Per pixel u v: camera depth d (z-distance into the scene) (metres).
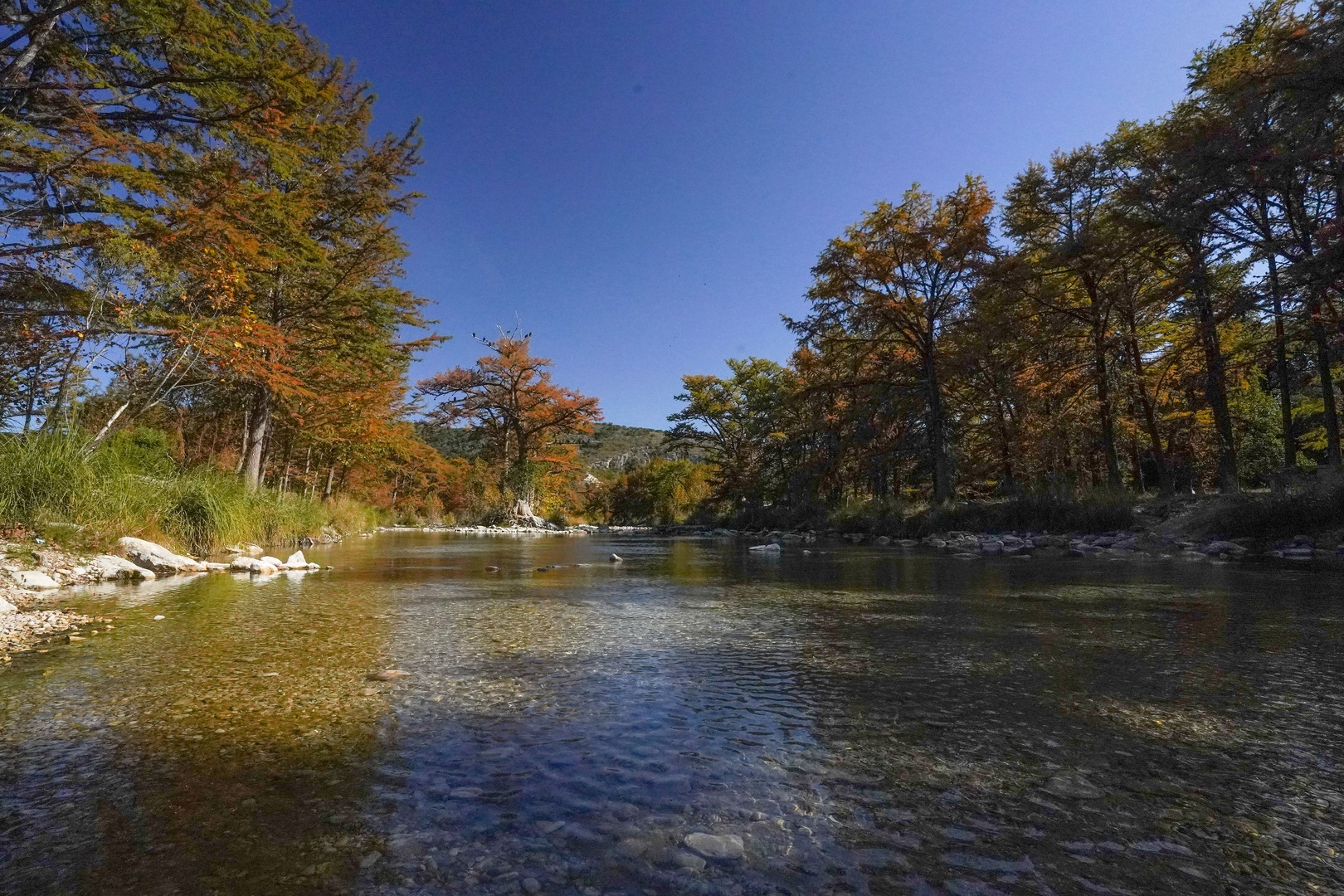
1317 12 14.81
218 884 1.61
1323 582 7.68
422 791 2.14
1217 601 6.32
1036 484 23.62
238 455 26.73
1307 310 15.34
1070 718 2.84
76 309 12.30
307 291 20.62
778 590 7.66
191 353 14.20
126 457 13.06
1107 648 4.25
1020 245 23.98
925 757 2.40
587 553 15.88
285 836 1.85
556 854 1.74
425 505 49.72
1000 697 3.16
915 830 1.87
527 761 2.39
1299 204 15.93
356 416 25.94
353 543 20.38
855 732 2.69
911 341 25.97
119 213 11.99
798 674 3.62
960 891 1.55
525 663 3.90
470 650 4.27
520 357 44.44
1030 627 5.05
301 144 16.67
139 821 1.94
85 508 9.37
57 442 9.70
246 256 14.67
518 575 9.68
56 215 12.34
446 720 2.85
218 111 13.92
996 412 26.94
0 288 12.32
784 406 34.69
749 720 2.84
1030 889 1.56
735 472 40.81
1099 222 20.03
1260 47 17.36
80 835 1.85
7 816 1.97
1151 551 13.27
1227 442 17.61
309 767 2.34
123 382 13.22
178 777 2.25
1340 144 13.82
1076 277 23.09
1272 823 1.89
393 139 21.02
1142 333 23.06
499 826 1.90
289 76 13.84
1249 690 3.23
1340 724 2.72
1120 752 2.44
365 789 2.15
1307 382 21.34
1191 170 15.98
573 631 4.96
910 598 6.86
